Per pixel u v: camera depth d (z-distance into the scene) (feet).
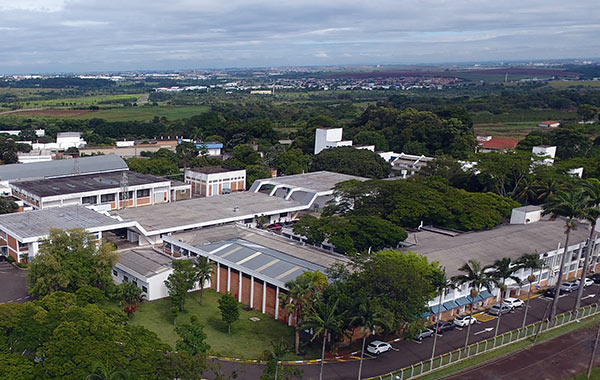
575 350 252.01
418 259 264.11
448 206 384.68
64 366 159.22
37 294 267.39
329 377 215.72
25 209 431.84
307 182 516.32
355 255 268.00
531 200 469.57
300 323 221.25
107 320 187.42
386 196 390.63
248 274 288.92
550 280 340.80
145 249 343.87
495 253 321.73
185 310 280.72
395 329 231.71
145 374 166.30
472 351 245.65
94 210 401.08
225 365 222.69
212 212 419.74
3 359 160.56
